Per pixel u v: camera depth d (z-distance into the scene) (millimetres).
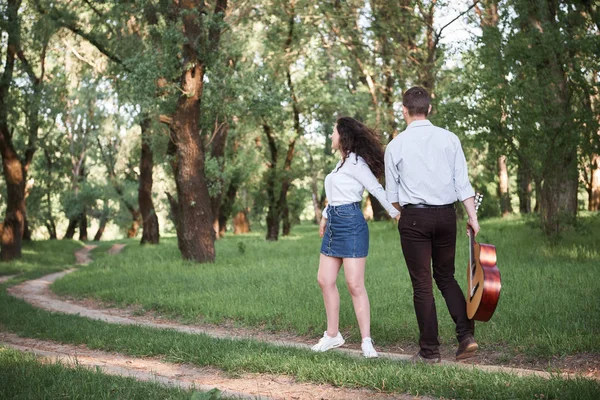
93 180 48406
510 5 13844
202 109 18047
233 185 33719
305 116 26734
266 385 4535
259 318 8133
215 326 8266
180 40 15945
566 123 13375
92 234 71938
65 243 40062
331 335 5930
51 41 24797
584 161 14266
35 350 6426
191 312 9047
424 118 5090
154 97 16469
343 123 5770
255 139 31391
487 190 31109
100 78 25016
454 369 4438
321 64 25531
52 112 25984
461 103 14555
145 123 23516
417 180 4914
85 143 41844
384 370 4422
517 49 13508
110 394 4031
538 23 13914
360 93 26250
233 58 20359
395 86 20766
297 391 4316
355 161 5648
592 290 7742
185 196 16844
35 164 42062
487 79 13852
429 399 3924
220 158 28844
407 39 19641
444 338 6164
